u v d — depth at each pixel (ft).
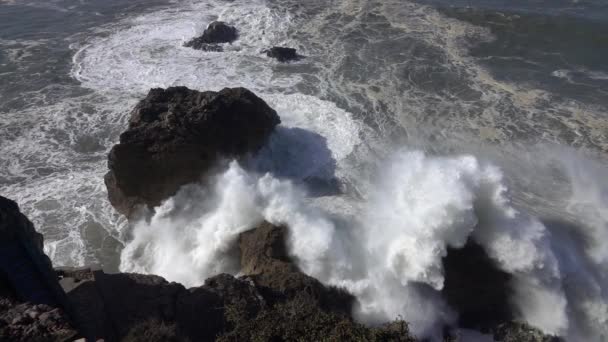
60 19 126.11
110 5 134.51
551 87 88.69
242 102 70.54
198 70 99.45
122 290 47.01
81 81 97.30
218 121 67.10
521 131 77.30
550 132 76.84
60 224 65.72
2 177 73.61
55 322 35.37
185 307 46.26
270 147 73.72
